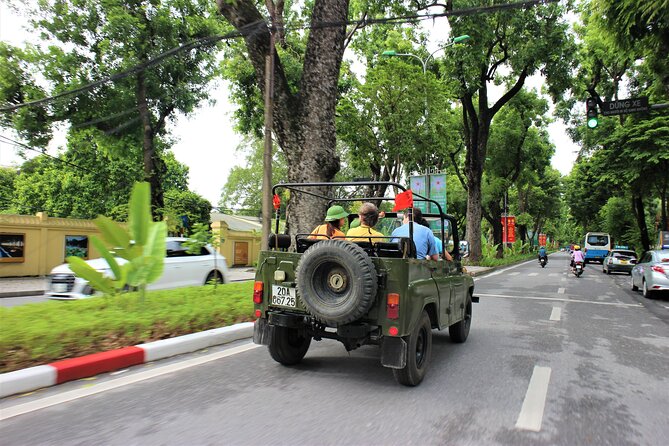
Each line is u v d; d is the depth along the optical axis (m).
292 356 5.30
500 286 16.34
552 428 3.65
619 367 5.55
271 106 10.34
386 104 19.67
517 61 21.58
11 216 20.14
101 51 19.52
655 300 12.91
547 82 22.22
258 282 5.07
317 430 3.51
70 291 9.58
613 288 16.30
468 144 27.06
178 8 21.06
